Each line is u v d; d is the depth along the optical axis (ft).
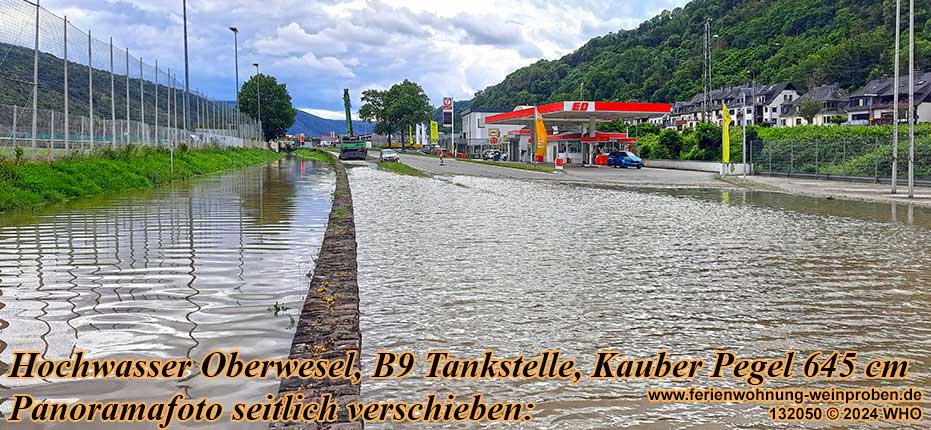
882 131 153.58
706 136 171.83
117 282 24.35
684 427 12.74
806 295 23.63
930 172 96.68
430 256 31.76
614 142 185.26
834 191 86.43
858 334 18.78
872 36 302.45
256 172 113.60
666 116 367.04
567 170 153.17
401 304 21.86
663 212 56.90
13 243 33.37
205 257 29.84
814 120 301.84
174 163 96.17
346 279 24.90
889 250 34.81
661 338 18.25
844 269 28.99
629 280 26.16
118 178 70.49
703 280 26.27
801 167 124.98
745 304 22.22
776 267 29.37
